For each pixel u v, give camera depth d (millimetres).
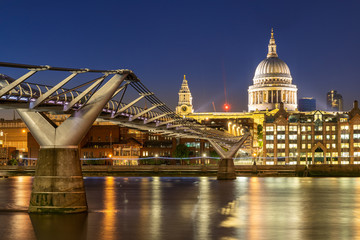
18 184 130875
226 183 135250
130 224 57344
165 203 81625
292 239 49375
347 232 53344
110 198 90062
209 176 178625
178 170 181250
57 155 56219
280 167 182000
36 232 50562
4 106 52219
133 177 172750
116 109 70812
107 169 182875
